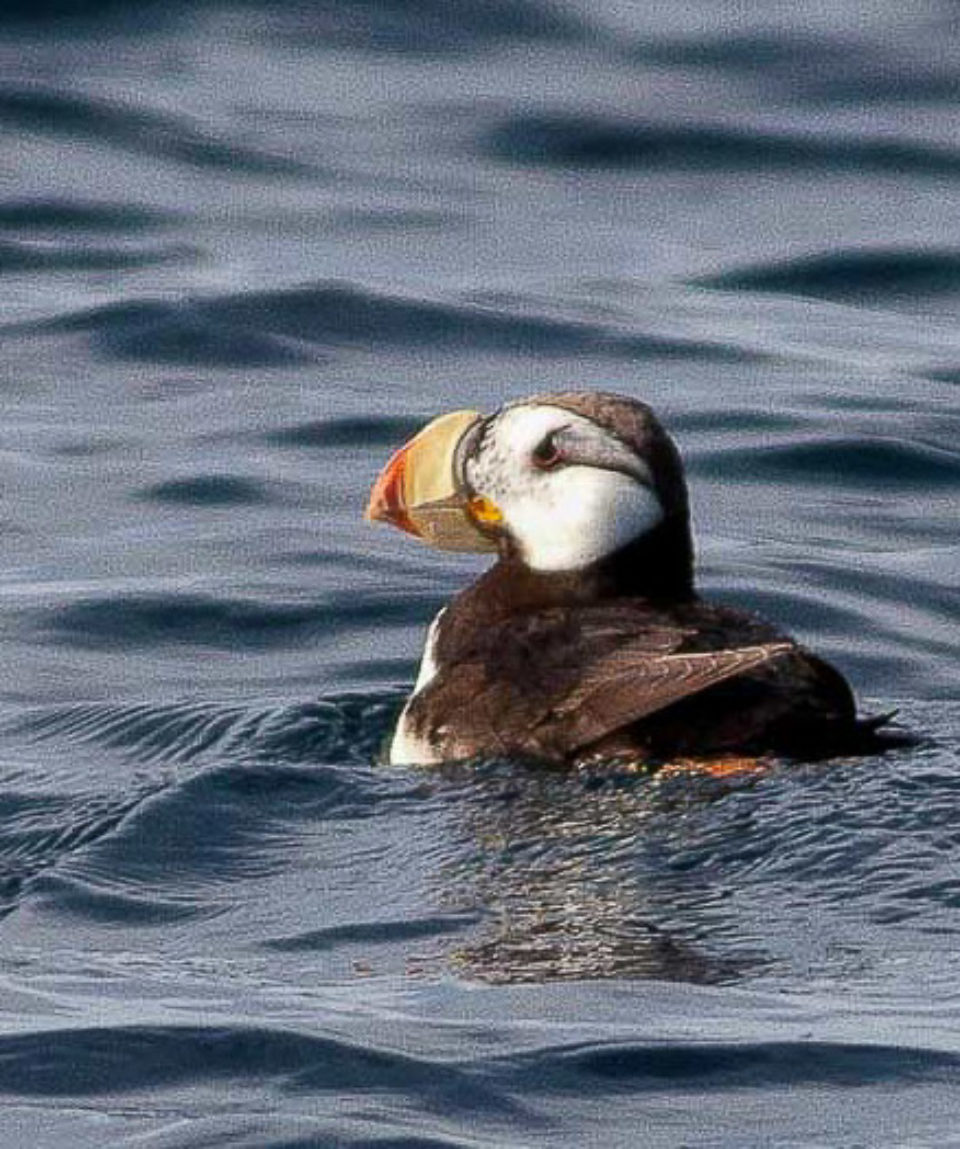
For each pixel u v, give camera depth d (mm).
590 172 25406
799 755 10289
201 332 19906
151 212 23641
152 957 9523
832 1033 8578
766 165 25422
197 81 27281
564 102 26875
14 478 16844
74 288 21188
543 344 19984
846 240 23219
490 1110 8242
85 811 10953
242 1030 8742
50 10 28688
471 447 11711
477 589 11664
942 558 15445
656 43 28500
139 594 14609
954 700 13094
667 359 19750
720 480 16922
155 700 12922
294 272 21625
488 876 9820
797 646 10859
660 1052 8492
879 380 19234
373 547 15438
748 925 9258
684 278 22250
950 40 28500
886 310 21656
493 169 25375
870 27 28844
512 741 10570
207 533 15727
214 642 14070
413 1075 8430
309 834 10453
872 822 9750
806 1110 8195
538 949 9281
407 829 10344
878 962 9000
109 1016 8906
